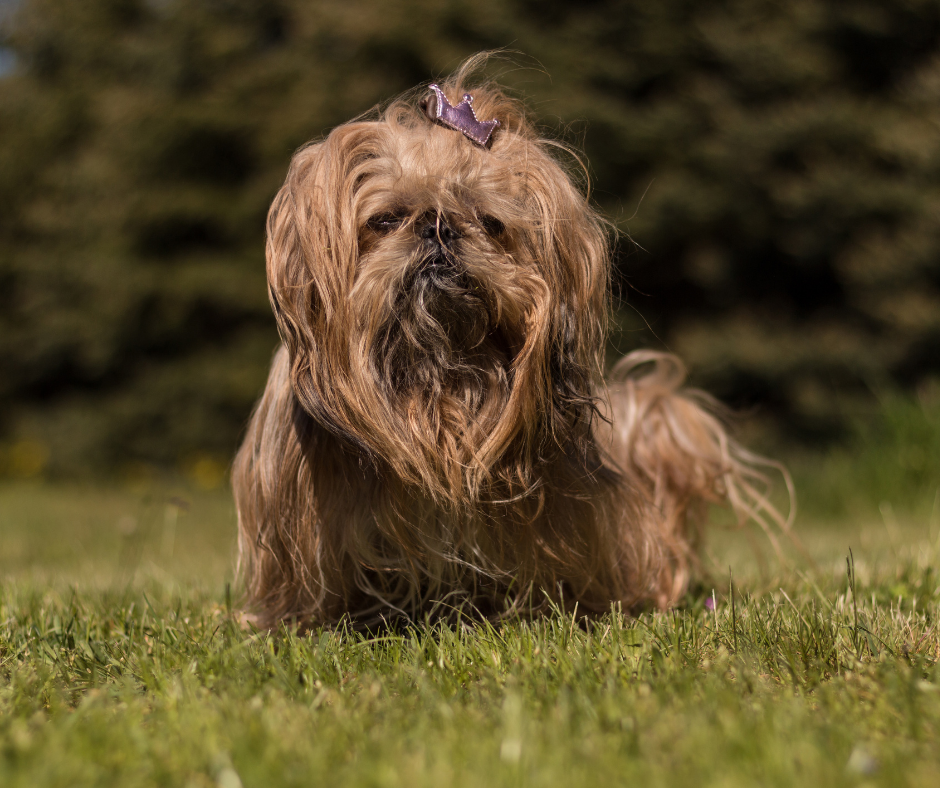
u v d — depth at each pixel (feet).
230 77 34.83
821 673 5.33
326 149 6.63
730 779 3.62
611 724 4.43
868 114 29.53
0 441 34.81
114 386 34.96
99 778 3.85
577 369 6.93
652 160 29.48
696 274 29.58
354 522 6.97
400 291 6.46
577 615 7.48
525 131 7.50
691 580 9.15
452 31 31.07
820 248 29.35
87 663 6.01
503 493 6.88
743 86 30.40
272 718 4.52
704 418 9.66
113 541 15.52
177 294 32.91
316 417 6.53
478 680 5.49
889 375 29.19
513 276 6.59
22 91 37.88
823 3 30.53
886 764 3.79
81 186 35.09
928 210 28.55
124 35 37.50
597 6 31.45
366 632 7.27
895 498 19.51
